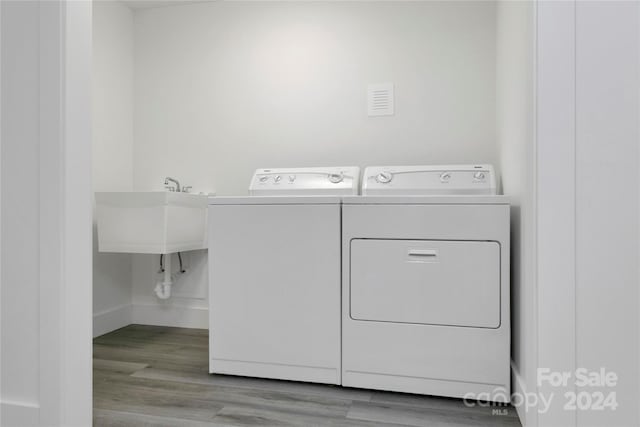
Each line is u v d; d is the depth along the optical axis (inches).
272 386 72.2
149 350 91.7
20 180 52.3
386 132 100.0
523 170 58.5
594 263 43.7
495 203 65.3
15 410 52.1
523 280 58.2
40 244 51.3
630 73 42.9
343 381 70.7
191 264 110.9
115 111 109.7
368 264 69.8
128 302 114.5
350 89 102.2
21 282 52.2
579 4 43.7
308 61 105.0
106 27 106.4
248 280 74.9
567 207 44.1
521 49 60.5
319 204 71.8
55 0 50.8
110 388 70.8
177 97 113.4
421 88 98.1
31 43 51.9
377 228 69.6
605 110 43.4
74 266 51.8
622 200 43.2
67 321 50.8
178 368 80.7
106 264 106.3
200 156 111.9
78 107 52.3
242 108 109.2
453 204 66.8
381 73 100.4
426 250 67.6
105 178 106.3
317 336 71.7
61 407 50.4
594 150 43.6
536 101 44.7
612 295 43.4
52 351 50.8
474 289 65.8
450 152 96.4
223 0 110.5
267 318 74.0
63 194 50.7
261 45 108.0
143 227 90.7
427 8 97.9
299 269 72.6
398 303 68.6
